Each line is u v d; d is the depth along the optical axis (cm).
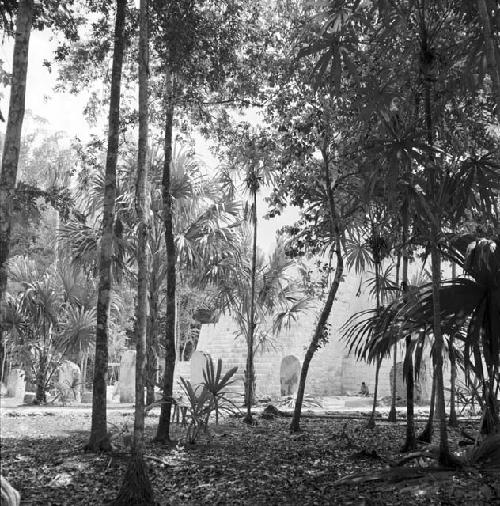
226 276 1995
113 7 1111
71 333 2045
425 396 2333
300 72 1133
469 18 754
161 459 909
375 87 749
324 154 1211
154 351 1814
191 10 1037
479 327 723
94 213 1858
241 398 2650
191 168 1877
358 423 1512
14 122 745
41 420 1479
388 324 835
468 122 914
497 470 670
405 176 707
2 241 714
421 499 612
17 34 767
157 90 1227
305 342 2973
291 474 813
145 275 705
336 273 1273
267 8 1223
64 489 739
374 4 722
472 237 746
